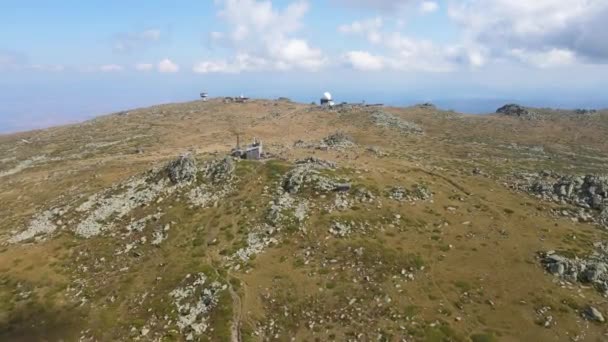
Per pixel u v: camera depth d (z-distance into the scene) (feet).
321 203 269.85
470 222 260.42
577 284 211.82
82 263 244.22
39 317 204.74
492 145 624.18
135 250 249.96
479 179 339.77
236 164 321.73
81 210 297.74
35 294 220.23
